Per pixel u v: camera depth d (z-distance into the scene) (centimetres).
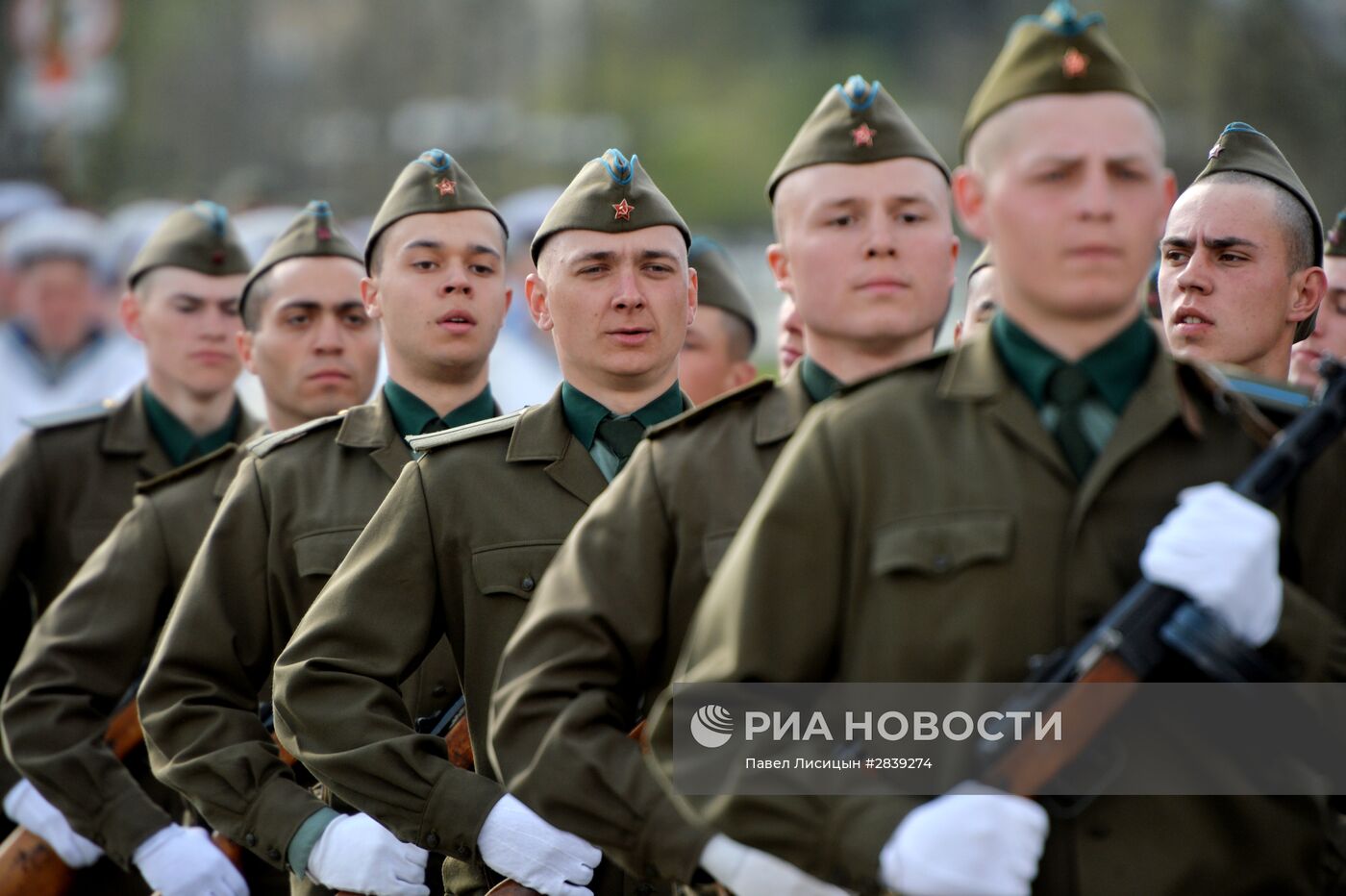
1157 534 1099
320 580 1822
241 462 1952
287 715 1633
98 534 2278
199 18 10700
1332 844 1272
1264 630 1105
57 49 5781
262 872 1989
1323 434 1116
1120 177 1135
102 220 5266
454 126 12000
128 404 2338
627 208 1639
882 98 1489
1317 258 1794
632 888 1580
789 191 1492
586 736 1334
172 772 1786
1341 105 7338
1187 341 1720
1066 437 1153
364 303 1991
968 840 1071
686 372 2328
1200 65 8144
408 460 1867
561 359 1670
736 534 1411
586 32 13138
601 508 1436
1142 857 1126
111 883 2122
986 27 12769
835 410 1203
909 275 1464
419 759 1590
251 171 9769
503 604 1619
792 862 1153
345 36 11994
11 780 2233
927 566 1137
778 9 13788
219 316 2320
